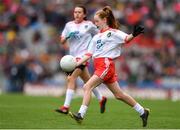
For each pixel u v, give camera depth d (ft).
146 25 319.27
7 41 309.63
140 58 294.66
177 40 318.45
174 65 296.10
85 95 106.01
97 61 106.01
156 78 283.18
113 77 106.01
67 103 128.77
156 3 332.80
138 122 115.96
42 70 283.38
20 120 116.88
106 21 106.32
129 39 103.65
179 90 274.16
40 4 329.72
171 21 327.47
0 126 104.58
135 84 277.85
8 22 323.98
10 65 281.33
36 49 303.48
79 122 107.04
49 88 274.16
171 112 147.64
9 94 246.68
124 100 106.63
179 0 337.31
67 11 323.98
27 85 275.80
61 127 103.40
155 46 309.83
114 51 105.60
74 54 132.67
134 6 329.72
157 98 262.26
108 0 329.72
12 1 333.42
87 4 327.06
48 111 141.38
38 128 101.55
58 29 317.83
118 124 110.93
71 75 129.59
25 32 316.81
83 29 131.23
